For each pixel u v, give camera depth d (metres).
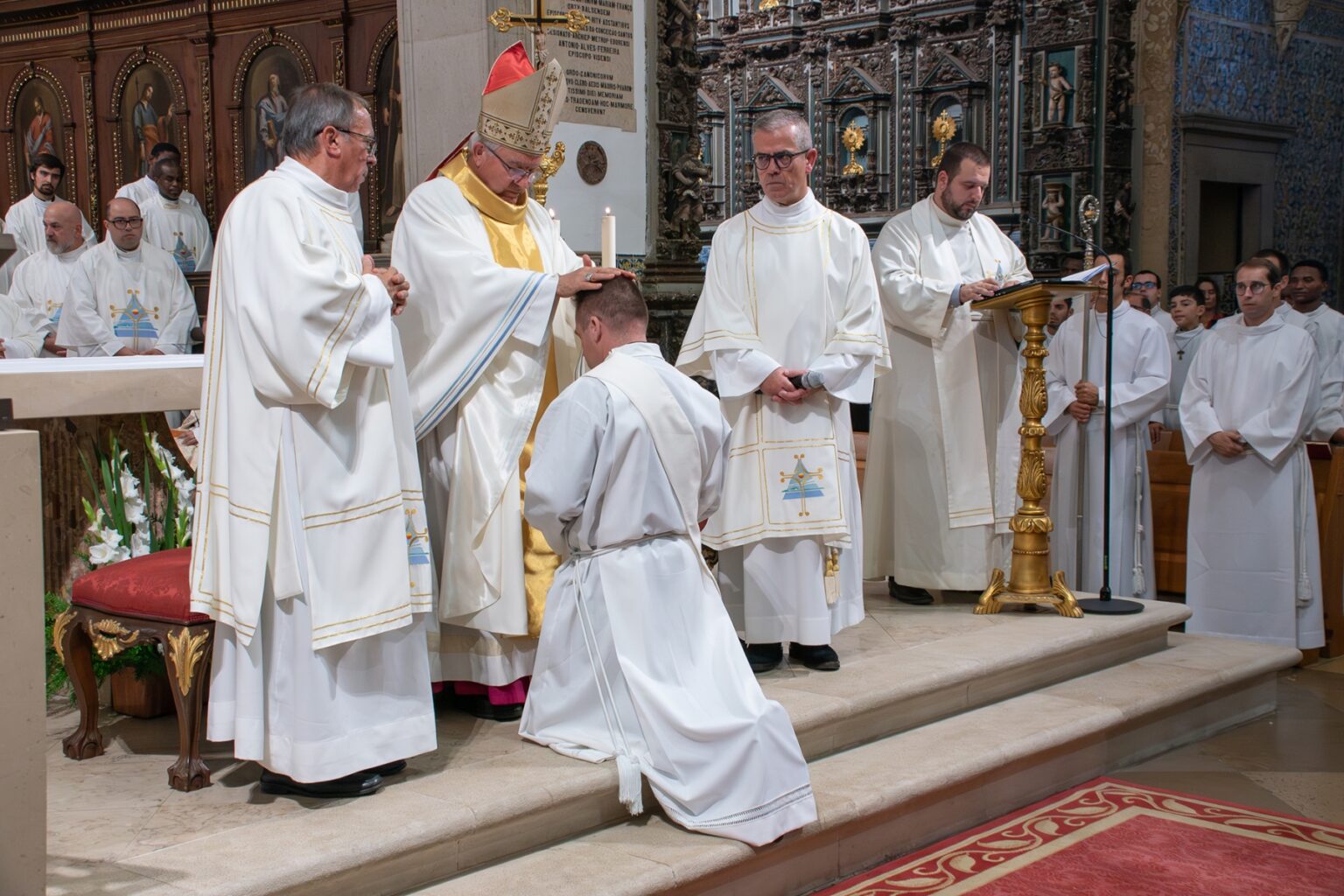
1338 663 6.37
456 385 3.78
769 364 4.30
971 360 5.36
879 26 13.28
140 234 7.70
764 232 4.52
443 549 3.89
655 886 3.10
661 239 7.07
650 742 3.39
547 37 6.28
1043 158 11.95
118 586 3.46
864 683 4.25
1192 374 6.44
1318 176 13.77
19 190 11.97
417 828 3.03
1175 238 12.20
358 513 3.19
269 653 3.19
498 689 3.87
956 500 5.38
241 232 3.17
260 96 10.54
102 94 11.39
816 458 4.34
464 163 4.03
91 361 3.94
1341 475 6.37
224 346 3.21
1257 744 5.06
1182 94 12.12
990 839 3.96
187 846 2.92
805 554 4.33
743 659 3.55
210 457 3.23
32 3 11.40
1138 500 6.63
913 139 13.26
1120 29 11.59
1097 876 3.66
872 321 4.45
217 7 10.62
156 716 4.01
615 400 3.44
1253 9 12.82
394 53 9.68
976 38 12.74
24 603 2.48
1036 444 5.28
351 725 3.19
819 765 3.95
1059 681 4.98
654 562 3.49
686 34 7.07
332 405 3.07
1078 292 5.13
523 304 3.73
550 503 3.42
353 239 3.38
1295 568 6.20
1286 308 6.31
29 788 2.52
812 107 14.01
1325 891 3.57
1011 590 5.38
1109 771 4.69
